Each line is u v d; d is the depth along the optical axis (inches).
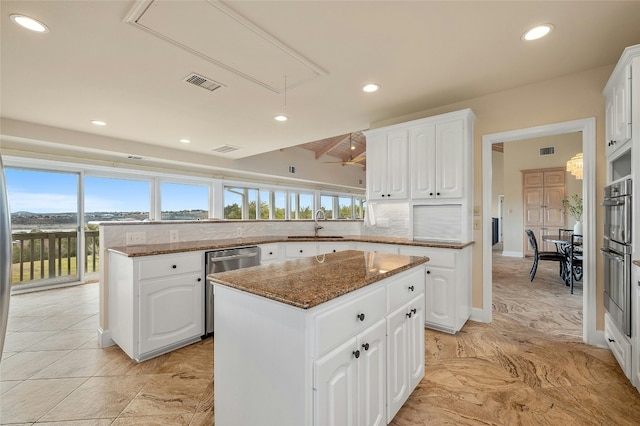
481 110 121.4
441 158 121.3
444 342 103.7
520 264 261.9
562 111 105.2
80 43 81.4
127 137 179.6
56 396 74.7
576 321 124.0
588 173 101.2
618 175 92.0
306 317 42.4
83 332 115.5
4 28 74.5
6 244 34.9
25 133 148.8
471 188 122.4
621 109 81.4
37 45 82.2
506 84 110.2
